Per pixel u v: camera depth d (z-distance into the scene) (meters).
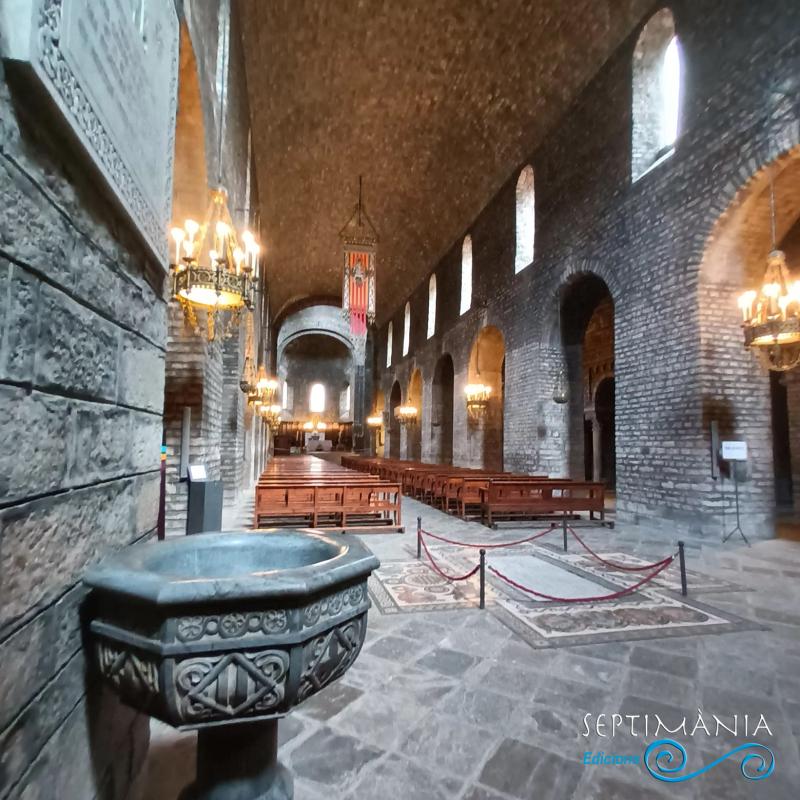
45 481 1.24
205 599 1.33
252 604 1.41
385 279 26.38
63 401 1.34
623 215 9.79
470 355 17.48
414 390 24.78
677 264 8.31
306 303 32.94
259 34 11.52
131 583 1.38
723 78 7.63
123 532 1.83
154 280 2.16
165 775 2.25
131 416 1.89
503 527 8.99
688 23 8.35
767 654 3.57
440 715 2.77
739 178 7.29
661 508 8.40
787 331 6.17
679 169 8.39
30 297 1.15
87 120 1.33
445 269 20.48
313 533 2.17
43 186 1.20
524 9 11.06
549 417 12.51
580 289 12.06
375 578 5.45
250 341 12.55
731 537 7.55
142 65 1.83
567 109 11.98
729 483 7.65
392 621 4.17
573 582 5.34
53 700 1.29
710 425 7.69
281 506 8.12
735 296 7.95
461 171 16.39
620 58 10.22
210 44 6.29
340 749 2.46
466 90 13.68
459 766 2.35
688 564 6.16
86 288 1.47
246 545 2.13
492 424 17.28
